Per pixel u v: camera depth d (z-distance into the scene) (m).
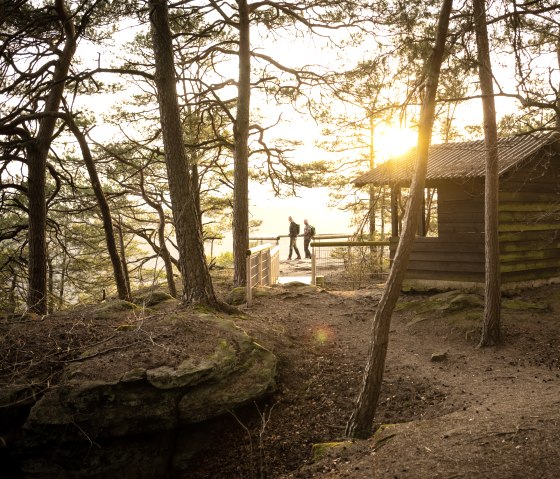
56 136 14.66
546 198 14.37
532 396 7.54
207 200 24.41
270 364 9.23
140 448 7.92
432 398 8.41
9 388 7.65
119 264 13.95
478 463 5.18
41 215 14.67
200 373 8.24
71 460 7.62
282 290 15.41
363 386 7.25
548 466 4.95
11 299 17.31
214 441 8.23
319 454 6.68
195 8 14.63
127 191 19.70
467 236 13.52
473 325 11.40
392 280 7.24
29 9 13.02
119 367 8.16
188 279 11.23
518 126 9.58
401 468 5.40
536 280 14.04
